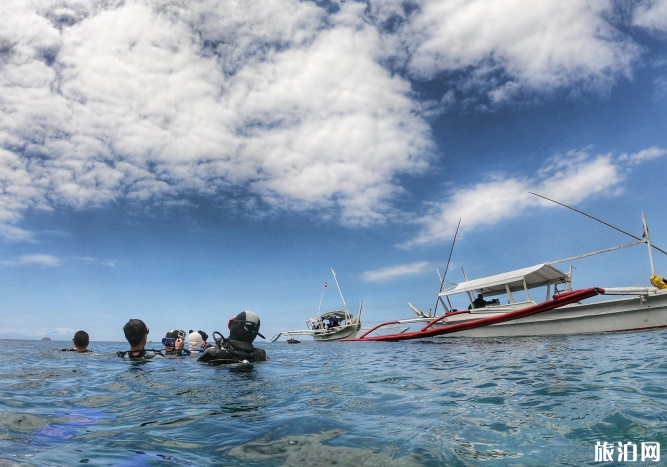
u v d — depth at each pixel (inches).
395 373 275.4
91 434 117.1
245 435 116.5
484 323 761.6
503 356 386.9
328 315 1424.7
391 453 99.7
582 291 634.2
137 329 339.3
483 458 95.8
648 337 497.4
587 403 149.9
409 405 159.0
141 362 309.0
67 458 94.7
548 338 629.3
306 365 340.5
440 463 92.6
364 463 93.1
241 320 302.0
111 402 163.2
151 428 124.1
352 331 1306.6
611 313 642.2
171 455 99.1
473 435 114.5
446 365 327.9
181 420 134.2
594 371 237.1
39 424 125.2
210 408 153.1
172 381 217.5
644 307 612.1
